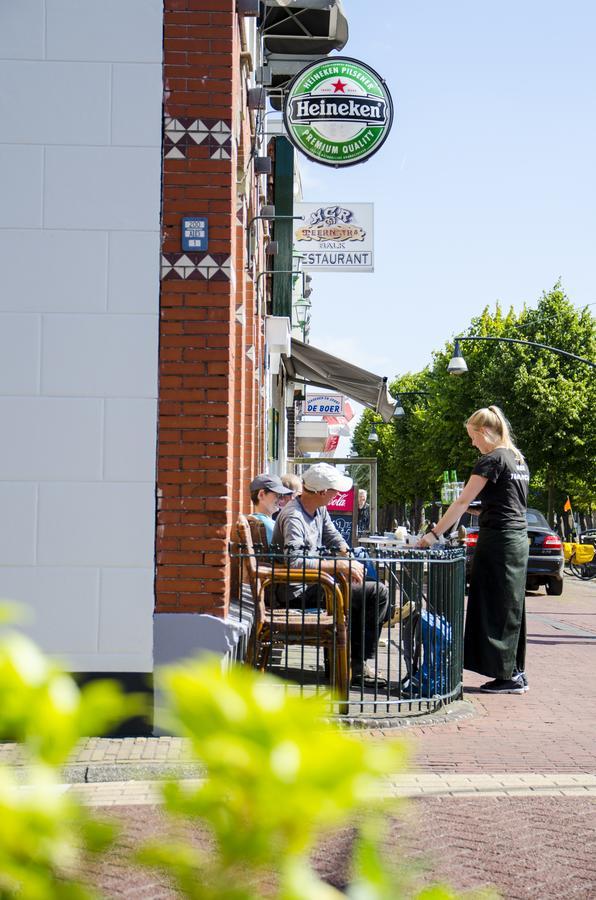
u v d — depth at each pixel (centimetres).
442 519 802
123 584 657
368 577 815
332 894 77
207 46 676
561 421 4450
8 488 660
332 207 1788
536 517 2388
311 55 1563
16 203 670
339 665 708
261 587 714
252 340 1197
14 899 83
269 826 77
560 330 4606
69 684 82
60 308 667
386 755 77
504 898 379
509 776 563
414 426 6806
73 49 674
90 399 665
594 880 404
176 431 664
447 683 764
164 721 79
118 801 503
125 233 670
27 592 656
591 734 680
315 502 820
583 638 1311
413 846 439
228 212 672
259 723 75
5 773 83
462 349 4778
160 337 668
